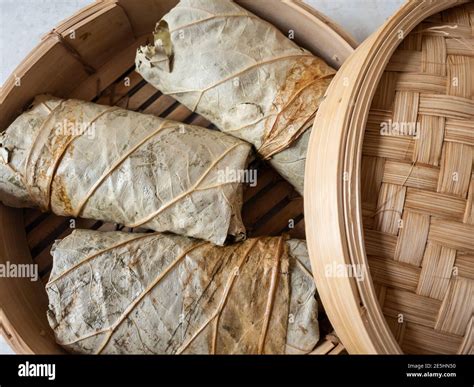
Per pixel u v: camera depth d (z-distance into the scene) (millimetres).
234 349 787
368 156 677
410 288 658
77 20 888
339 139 648
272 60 866
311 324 783
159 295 798
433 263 647
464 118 662
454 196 651
